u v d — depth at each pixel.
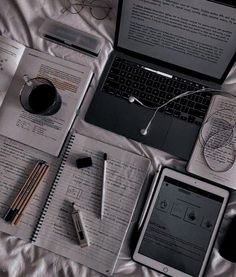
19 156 1.01
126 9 0.92
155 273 0.92
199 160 0.95
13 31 1.06
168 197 0.94
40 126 1.01
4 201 0.99
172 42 0.94
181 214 0.93
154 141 0.97
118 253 0.93
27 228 0.97
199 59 0.95
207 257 0.90
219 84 0.98
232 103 0.96
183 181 0.94
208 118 0.97
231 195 0.94
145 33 0.95
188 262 0.91
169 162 0.97
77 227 0.94
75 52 1.04
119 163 0.97
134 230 0.95
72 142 1.00
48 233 0.96
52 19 1.06
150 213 0.93
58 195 0.97
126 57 1.02
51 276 0.94
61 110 1.01
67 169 0.98
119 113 0.99
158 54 0.99
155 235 0.92
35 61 1.04
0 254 0.95
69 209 0.97
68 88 1.02
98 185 0.97
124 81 1.00
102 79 1.01
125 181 0.96
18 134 1.02
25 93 1.02
